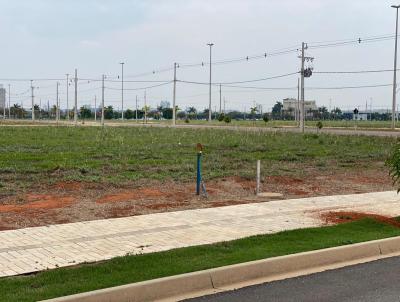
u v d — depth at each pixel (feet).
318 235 29.68
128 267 22.82
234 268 22.89
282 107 475.72
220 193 45.73
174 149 85.40
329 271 24.61
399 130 187.52
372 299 20.34
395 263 26.13
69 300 18.75
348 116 447.01
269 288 21.84
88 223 32.65
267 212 37.29
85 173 54.13
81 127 176.35
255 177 54.80
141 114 472.44
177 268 22.68
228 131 156.76
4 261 24.25
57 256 25.14
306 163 70.03
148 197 42.73
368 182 55.11
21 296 19.08
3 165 58.49
